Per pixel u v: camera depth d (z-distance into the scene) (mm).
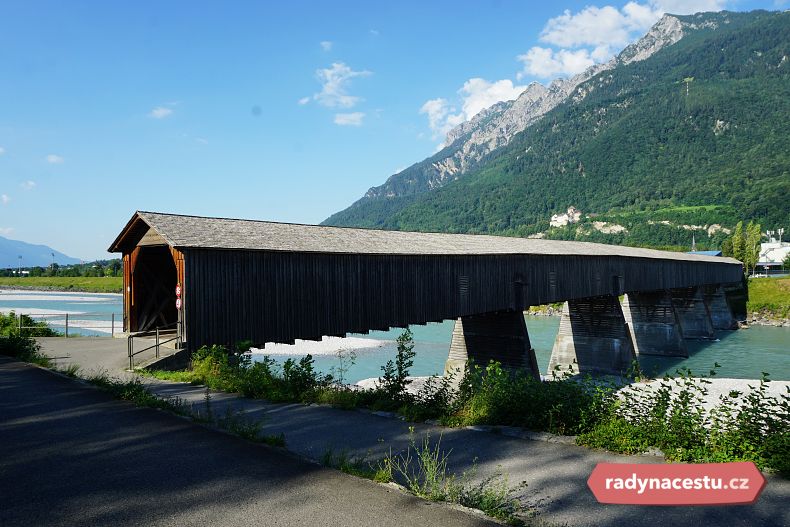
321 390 10977
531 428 8391
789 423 7305
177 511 4516
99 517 4352
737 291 66812
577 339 34188
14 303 84625
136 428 7215
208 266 14523
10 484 5078
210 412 8344
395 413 9438
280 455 6184
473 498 5074
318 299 17344
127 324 18375
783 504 5473
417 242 22969
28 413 8008
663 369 34062
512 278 25516
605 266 32562
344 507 4680
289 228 19219
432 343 43938
